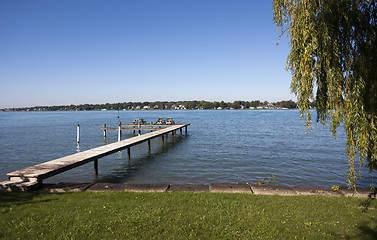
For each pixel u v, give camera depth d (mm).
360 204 6520
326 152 20141
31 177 8500
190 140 29047
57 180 12398
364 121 4648
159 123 41125
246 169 14258
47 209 6043
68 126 54000
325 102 5066
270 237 4633
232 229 4945
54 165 10648
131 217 5504
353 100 4609
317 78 4809
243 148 22438
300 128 44062
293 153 19719
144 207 6109
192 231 4840
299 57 5004
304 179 12148
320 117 5246
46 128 48906
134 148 23703
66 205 6324
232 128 45188
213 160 17062
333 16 4656
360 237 4668
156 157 18672
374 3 4707
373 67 4605
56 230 4961
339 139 28594
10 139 30734
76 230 4926
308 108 4879
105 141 29578
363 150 4816
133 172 13945
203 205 6324
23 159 18328
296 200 6766
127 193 7473
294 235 4734
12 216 5629
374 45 4637
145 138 20766
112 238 4637
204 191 7855
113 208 6098
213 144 25312
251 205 6305
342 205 6391
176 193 7488
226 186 8273
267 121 66625
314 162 16188
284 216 5613
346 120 4746
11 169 15078
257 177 12508
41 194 7383
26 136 34281
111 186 8320
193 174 13211
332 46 4688
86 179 12586
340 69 4676
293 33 5039
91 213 5770
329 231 4902
